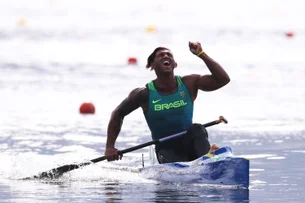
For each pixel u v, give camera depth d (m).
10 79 80.44
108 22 170.38
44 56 106.56
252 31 148.38
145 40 130.75
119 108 34.41
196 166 31.56
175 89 34.22
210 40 129.75
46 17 183.88
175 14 190.50
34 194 28.70
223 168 30.56
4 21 172.50
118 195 28.38
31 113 58.00
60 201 27.08
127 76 83.38
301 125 50.50
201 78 34.22
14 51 113.62
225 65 94.69
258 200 27.14
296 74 84.81
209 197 27.77
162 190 29.55
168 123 34.09
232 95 67.25
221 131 48.19
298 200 27.11
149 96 34.06
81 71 88.56
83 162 34.06
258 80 79.25
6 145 42.88
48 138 45.78
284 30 152.00
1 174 33.88
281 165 35.56
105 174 33.94
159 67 33.78
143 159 36.56
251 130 48.38
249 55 107.75
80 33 145.12
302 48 118.56
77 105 62.69
